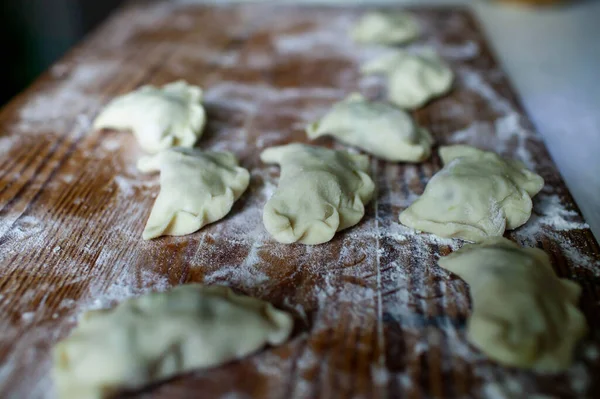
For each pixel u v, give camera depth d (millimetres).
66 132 379
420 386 235
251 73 449
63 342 242
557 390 233
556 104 514
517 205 297
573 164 444
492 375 238
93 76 446
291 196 300
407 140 342
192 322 242
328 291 273
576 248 290
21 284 277
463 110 401
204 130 381
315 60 466
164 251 294
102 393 227
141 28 526
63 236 303
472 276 267
